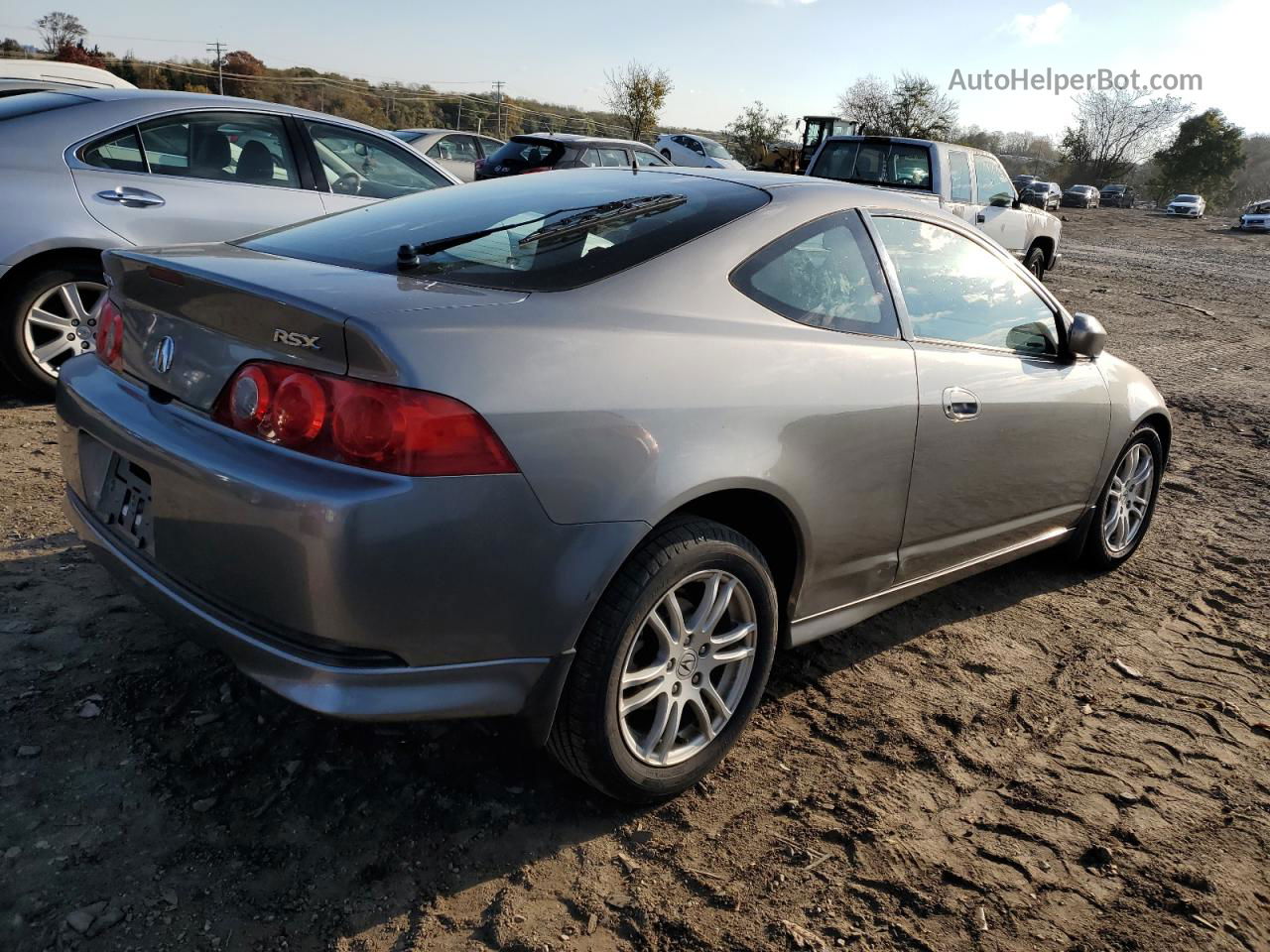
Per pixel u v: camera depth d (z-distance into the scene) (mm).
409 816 2201
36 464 3945
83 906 1854
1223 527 4750
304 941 1848
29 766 2197
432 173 6082
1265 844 2387
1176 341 10398
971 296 3141
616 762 2154
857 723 2775
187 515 1947
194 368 2025
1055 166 75562
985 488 3086
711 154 27609
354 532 1739
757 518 2512
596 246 2355
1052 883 2195
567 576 1962
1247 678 3240
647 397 2084
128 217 4668
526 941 1900
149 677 2562
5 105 4699
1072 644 3400
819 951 1943
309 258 2363
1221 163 74688
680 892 2072
